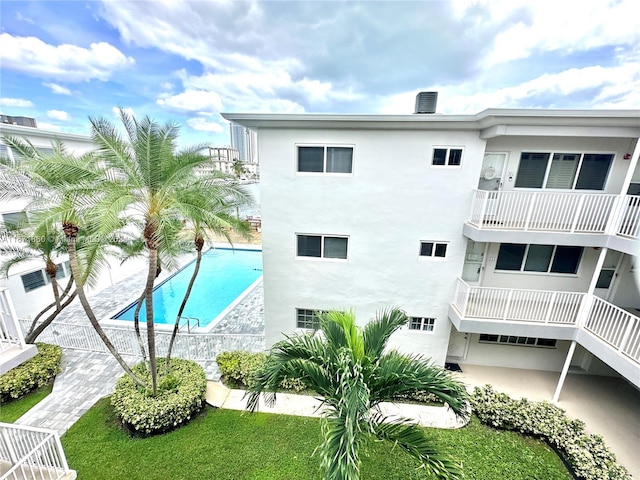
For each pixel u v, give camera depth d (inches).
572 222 293.9
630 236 271.0
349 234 347.3
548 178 324.8
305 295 375.2
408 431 179.0
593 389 357.7
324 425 164.2
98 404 311.7
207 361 391.5
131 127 225.6
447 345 378.0
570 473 247.4
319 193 336.5
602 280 348.5
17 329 233.6
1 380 310.0
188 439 270.8
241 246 1015.0
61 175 218.8
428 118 285.9
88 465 243.4
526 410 288.0
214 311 625.9
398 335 379.9
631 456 271.6
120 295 597.6
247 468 243.3
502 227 311.1
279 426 288.2
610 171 312.7
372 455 259.1
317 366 182.2
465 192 321.7
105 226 191.3
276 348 198.8
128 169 231.1
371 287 363.9
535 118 264.2
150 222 243.6
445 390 168.7
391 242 345.7
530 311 333.4
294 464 247.1
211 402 316.5
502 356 397.7
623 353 256.8
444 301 361.1
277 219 350.0
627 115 249.4
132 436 272.2
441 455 164.6
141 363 342.6
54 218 216.4
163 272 730.2
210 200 263.9
